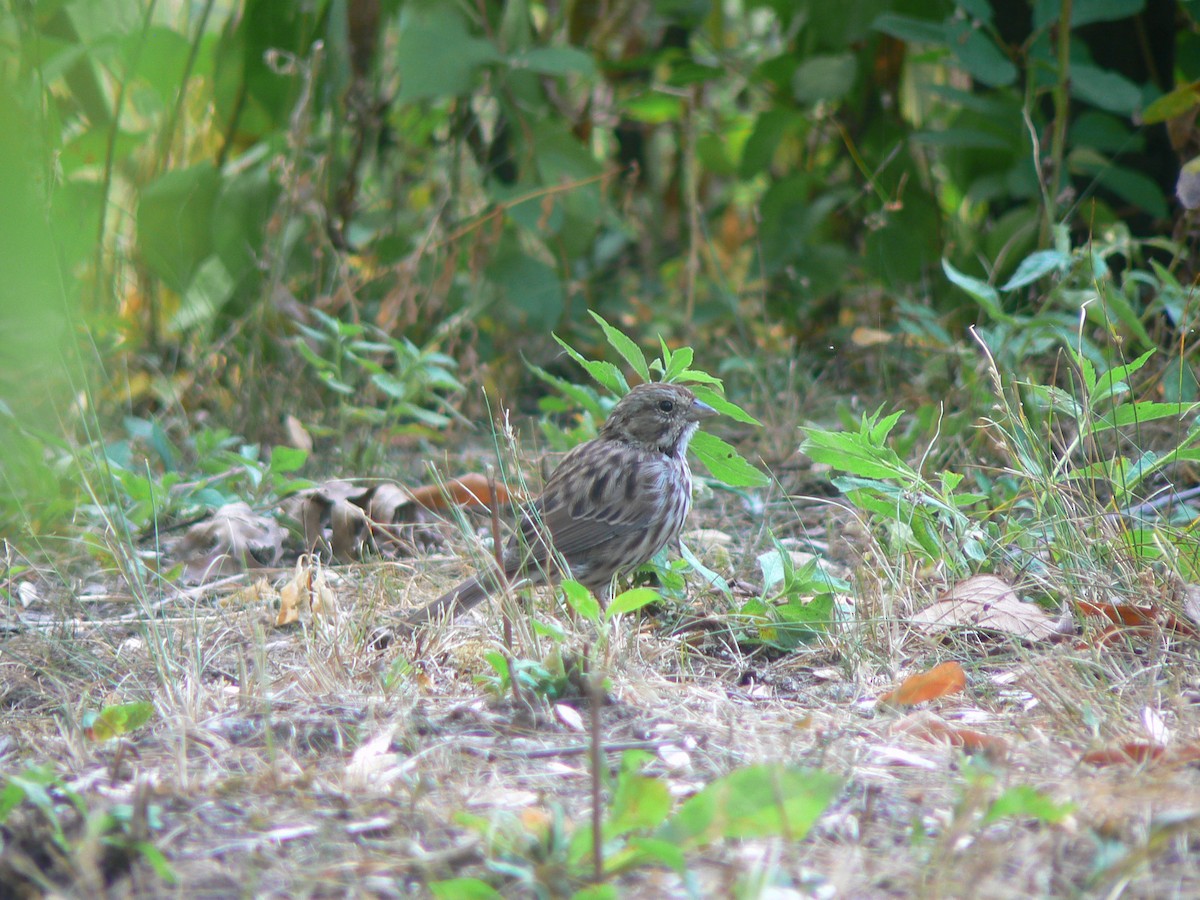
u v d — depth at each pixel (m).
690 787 5.75
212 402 13.99
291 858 5.06
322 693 7.10
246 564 9.98
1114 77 12.22
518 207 14.35
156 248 14.10
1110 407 10.06
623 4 15.45
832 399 13.51
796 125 15.37
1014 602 7.98
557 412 13.68
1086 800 5.30
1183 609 7.63
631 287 16.53
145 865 4.95
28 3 13.01
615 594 9.83
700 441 9.54
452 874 4.86
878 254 14.60
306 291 14.63
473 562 9.30
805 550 10.18
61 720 6.97
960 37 12.54
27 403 11.54
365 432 12.38
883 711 6.91
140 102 15.37
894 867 4.86
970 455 10.60
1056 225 11.23
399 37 13.94
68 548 10.18
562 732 6.49
